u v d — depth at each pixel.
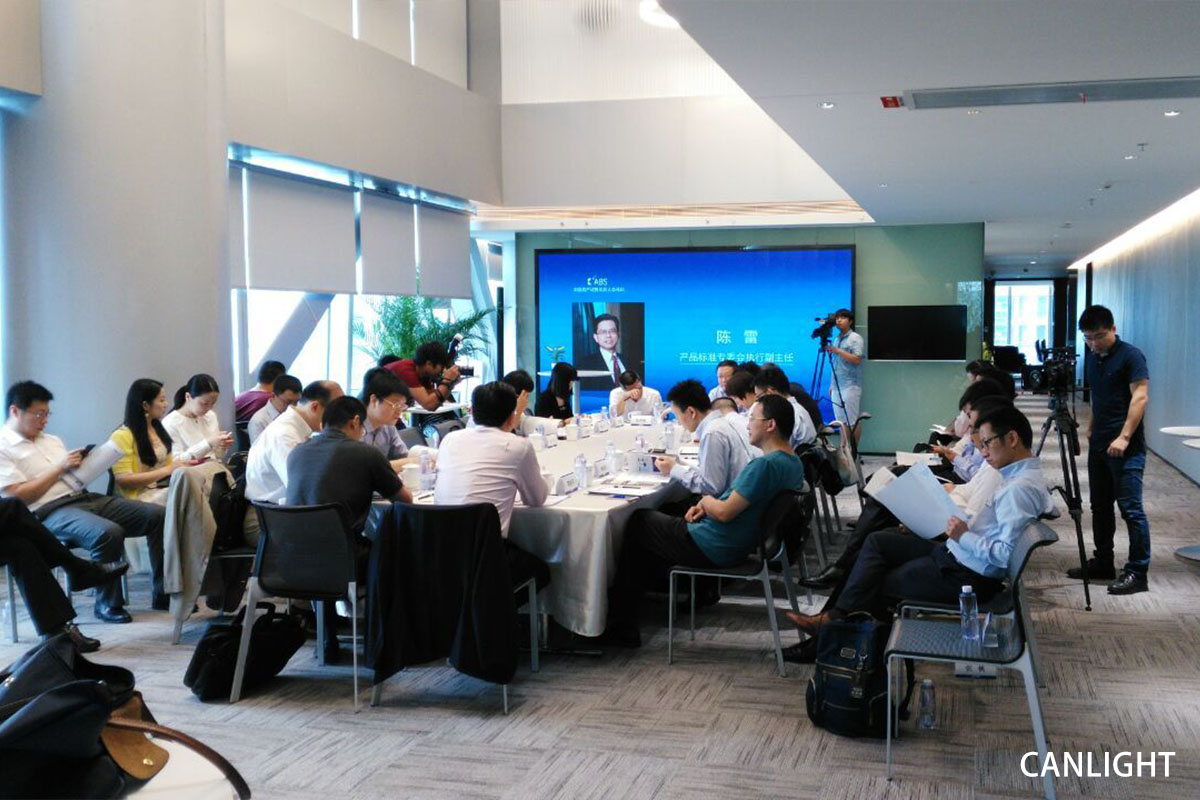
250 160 7.99
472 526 4.19
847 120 6.61
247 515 5.31
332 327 11.58
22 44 6.21
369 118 8.82
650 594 6.27
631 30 11.25
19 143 6.39
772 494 4.77
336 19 9.23
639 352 12.89
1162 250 12.70
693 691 4.54
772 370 6.84
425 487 5.43
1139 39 4.86
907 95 5.95
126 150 6.40
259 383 7.78
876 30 4.72
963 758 3.79
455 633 4.25
